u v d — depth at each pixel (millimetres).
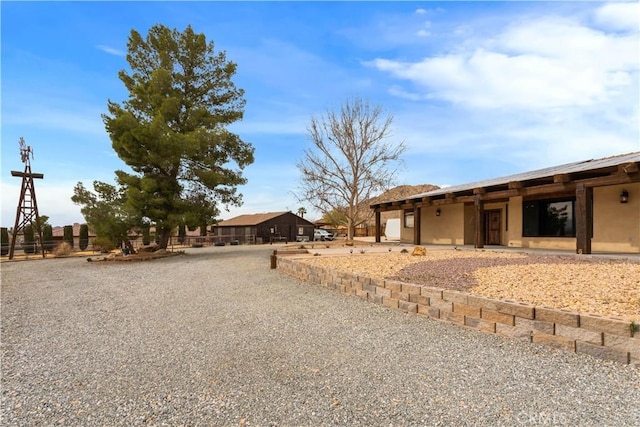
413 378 3004
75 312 6066
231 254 16766
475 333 4141
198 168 17578
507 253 10500
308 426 2336
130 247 17625
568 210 12188
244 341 4184
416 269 6969
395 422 2340
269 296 6793
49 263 16469
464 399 2605
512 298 4414
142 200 15719
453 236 16875
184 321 5227
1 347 4223
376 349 3750
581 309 3764
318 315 5270
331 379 3049
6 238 23891
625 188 10461
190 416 2523
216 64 19000
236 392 2873
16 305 6742
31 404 2770
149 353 3896
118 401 2787
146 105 17391
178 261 14562
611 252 10477
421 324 4609
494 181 15336
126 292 7910
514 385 2793
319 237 39875
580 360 3184
